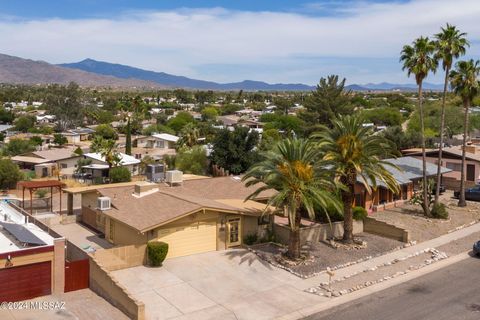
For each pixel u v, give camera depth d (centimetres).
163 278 2680
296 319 2241
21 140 9481
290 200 2927
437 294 2567
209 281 2672
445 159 5941
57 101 14688
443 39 4375
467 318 2264
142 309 2139
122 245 3206
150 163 7669
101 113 16438
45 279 2425
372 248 3409
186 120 14225
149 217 3003
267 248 3288
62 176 7119
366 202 4484
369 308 2370
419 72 4328
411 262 3120
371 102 19200
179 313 2272
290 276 2803
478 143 8219
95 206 3825
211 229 3173
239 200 3709
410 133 7875
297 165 2972
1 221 2880
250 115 18150
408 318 2258
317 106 8112
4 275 2312
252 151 6412
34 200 5075
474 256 3284
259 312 2309
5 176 5778
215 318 2234
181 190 4041
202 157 6794
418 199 4503
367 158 3369
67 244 2880
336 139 3500
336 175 3378
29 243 2427
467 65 4631
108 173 6969
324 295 2528
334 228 3638
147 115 16775
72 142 11769
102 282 2412
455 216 4459
